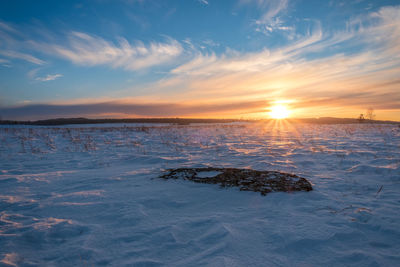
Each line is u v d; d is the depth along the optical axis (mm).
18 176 5551
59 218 3176
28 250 2385
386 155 7883
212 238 2531
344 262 2076
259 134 18469
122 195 4074
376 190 4355
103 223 2994
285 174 5078
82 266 2090
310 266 2021
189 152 9594
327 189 4445
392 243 2404
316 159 7625
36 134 18016
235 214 3217
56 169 6598
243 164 7023
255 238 2504
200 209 3463
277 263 2064
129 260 2162
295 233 2582
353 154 8289
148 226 2873
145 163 7441
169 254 2250
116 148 10961
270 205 3574
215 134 18766
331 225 2807
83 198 3951
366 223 2863
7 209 3518
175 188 4395
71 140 14117
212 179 4781
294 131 21797
